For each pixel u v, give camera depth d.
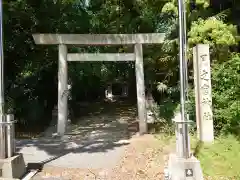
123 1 10.69
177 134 4.95
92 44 9.42
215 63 7.88
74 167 5.99
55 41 9.30
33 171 5.78
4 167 5.09
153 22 11.06
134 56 9.47
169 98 10.62
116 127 11.19
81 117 14.38
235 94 7.03
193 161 4.69
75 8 11.26
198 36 7.72
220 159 5.62
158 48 10.64
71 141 8.61
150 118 10.81
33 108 11.40
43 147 7.83
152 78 12.21
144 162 6.12
